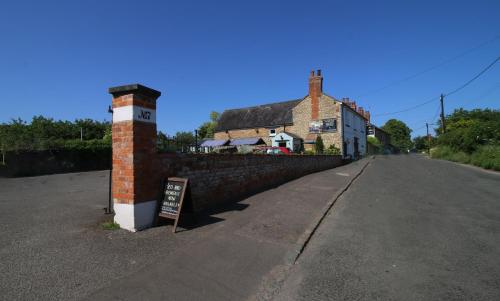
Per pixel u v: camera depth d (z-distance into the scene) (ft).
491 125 81.10
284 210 23.48
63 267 12.41
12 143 56.70
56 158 62.75
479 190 34.96
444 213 24.09
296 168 44.98
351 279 12.98
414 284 12.50
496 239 17.89
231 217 20.77
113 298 10.52
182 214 19.03
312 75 103.24
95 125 120.67
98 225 17.72
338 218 22.70
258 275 13.12
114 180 17.56
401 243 17.30
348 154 103.50
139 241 15.52
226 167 26.27
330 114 99.09
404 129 308.19
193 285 11.87
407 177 48.03
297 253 15.47
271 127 113.39
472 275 13.29
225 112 137.59
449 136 103.04
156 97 18.42
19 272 11.85
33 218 19.16
